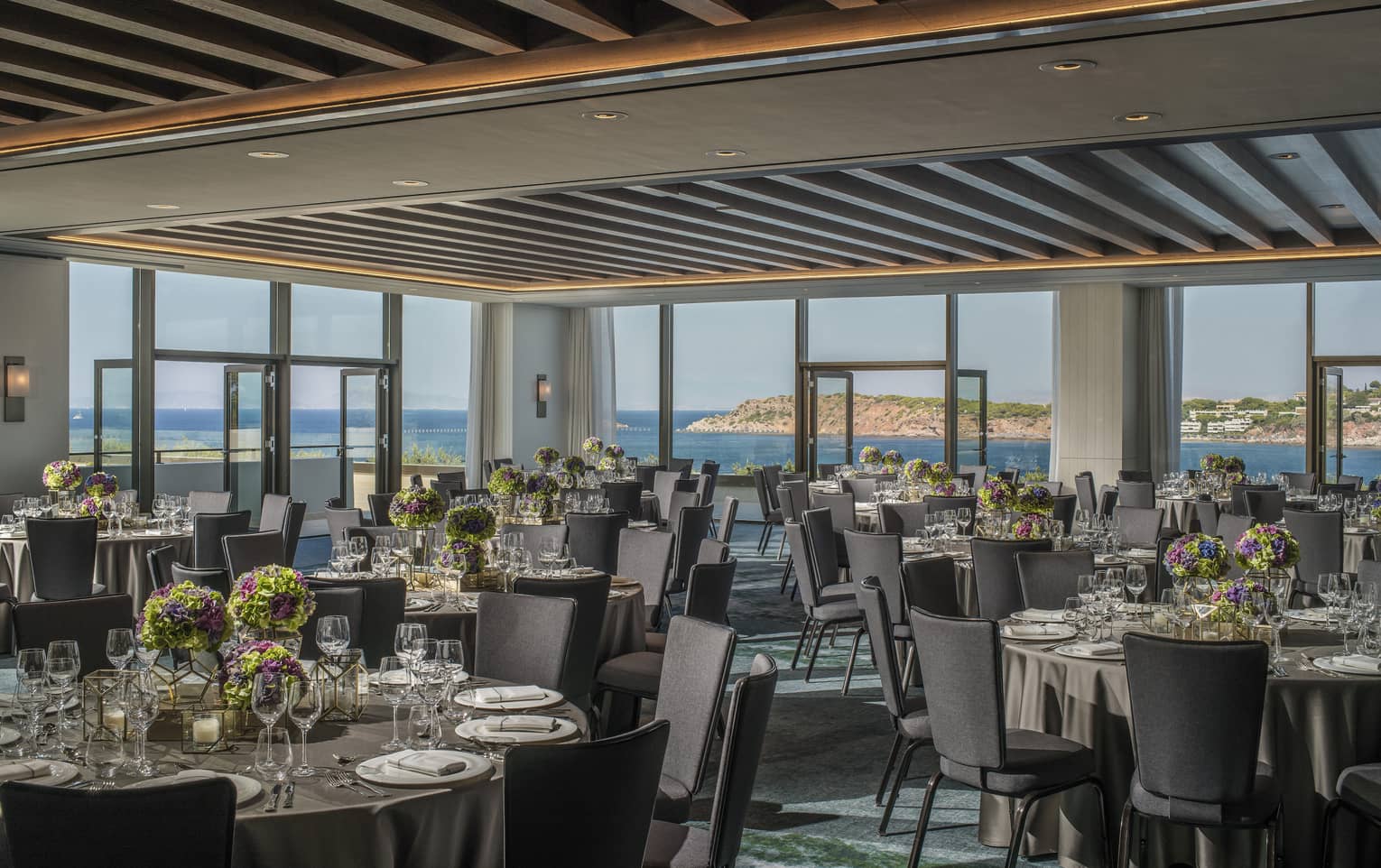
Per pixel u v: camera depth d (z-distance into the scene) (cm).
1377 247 1061
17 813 213
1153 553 659
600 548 728
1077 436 1337
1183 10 400
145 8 431
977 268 1193
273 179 701
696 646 353
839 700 630
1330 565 754
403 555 556
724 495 1702
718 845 289
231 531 746
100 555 751
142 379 1219
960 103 524
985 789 365
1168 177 792
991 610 590
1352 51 443
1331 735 362
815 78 482
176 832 214
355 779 266
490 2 452
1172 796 336
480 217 920
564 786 234
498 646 413
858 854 407
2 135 617
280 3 425
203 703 335
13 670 679
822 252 1157
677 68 476
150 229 945
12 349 997
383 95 529
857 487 1155
